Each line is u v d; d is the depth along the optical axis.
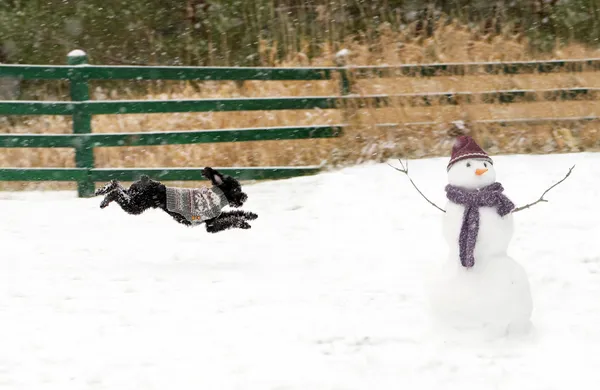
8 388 9.29
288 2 29.61
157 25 30.48
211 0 30.72
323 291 12.93
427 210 18.14
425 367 9.81
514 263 10.59
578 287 12.91
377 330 11.09
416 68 24.03
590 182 20.02
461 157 10.61
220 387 9.30
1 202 19.77
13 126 26.05
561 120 24.36
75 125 20.86
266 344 10.64
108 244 16.02
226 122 24.33
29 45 29.73
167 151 23.30
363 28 28.83
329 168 22.25
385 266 14.31
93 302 12.39
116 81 28.81
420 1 29.50
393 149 22.95
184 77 21.77
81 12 30.59
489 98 24.16
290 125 24.14
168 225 17.61
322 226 17.31
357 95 23.42
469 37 27.38
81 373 9.70
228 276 13.84
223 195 13.89
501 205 10.46
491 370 9.68
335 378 9.55
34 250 15.49
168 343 10.68
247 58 28.48
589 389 9.11
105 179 20.77
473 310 10.45
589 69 25.28
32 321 11.52
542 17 29.50
